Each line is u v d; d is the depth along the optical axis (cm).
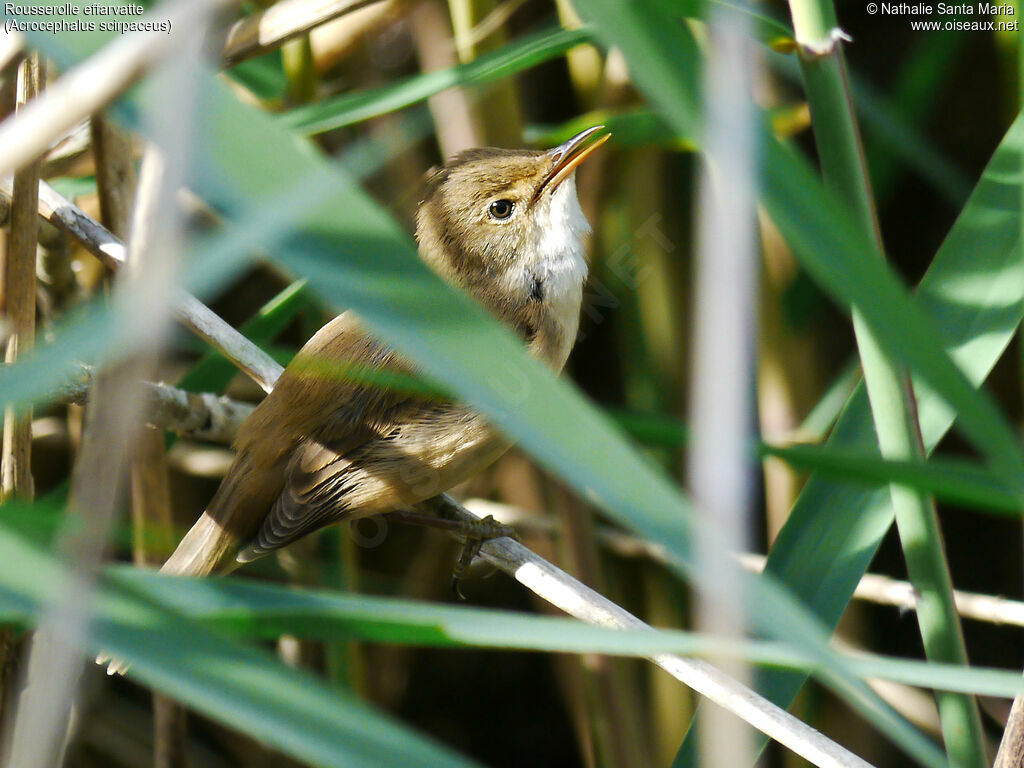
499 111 269
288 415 265
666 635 211
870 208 260
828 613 261
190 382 266
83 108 174
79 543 174
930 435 261
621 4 200
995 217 261
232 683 198
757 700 260
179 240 169
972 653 275
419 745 204
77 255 269
